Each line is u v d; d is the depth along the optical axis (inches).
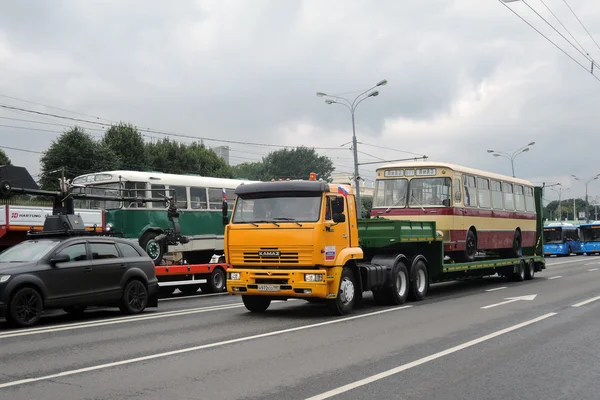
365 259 668.7
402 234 633.6
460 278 804.0
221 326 481.1
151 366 328.2
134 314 572.4
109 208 823.1
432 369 320.5
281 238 527.8
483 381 295.3
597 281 932.0
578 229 2377.0
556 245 2273.6
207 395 267.9
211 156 2429.9
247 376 303.9
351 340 409.4
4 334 447.5
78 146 1926.7
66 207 635.5
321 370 317.1
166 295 850.1
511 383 291.9
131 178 822.5
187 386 283.9
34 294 491.2
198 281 829.8
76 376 305.1
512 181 986.1
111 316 559.5
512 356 354.6
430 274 715.4
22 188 623.5
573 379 300.5
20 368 326.0
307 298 543.5
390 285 621.6
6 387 283.3
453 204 761.6
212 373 310.5
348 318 526.3
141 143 2148.1
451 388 281.6
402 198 782.5
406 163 793.6
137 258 586.6
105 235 593.0
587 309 577.3
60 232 557.3
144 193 836.0
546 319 508.4
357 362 337.1
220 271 868.0
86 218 785.6
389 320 510.3
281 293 525.0
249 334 437.7
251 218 546.0
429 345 389.4
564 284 887.7
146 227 826.8
